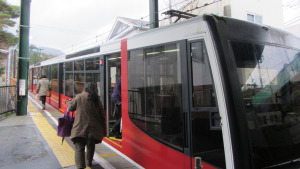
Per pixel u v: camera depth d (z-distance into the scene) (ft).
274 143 9.25
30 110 33.12
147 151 12.55
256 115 9.11
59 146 17.01
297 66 11.21
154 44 12.34
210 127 9.27
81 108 12.39
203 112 9.55
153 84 12.28
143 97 12.97
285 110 10.08
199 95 9.77
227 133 8.58
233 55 9.28
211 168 9.17
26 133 20.35
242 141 8.42
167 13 13.97
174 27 11.23
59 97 31.89
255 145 8.73
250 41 9.96
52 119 26.84
